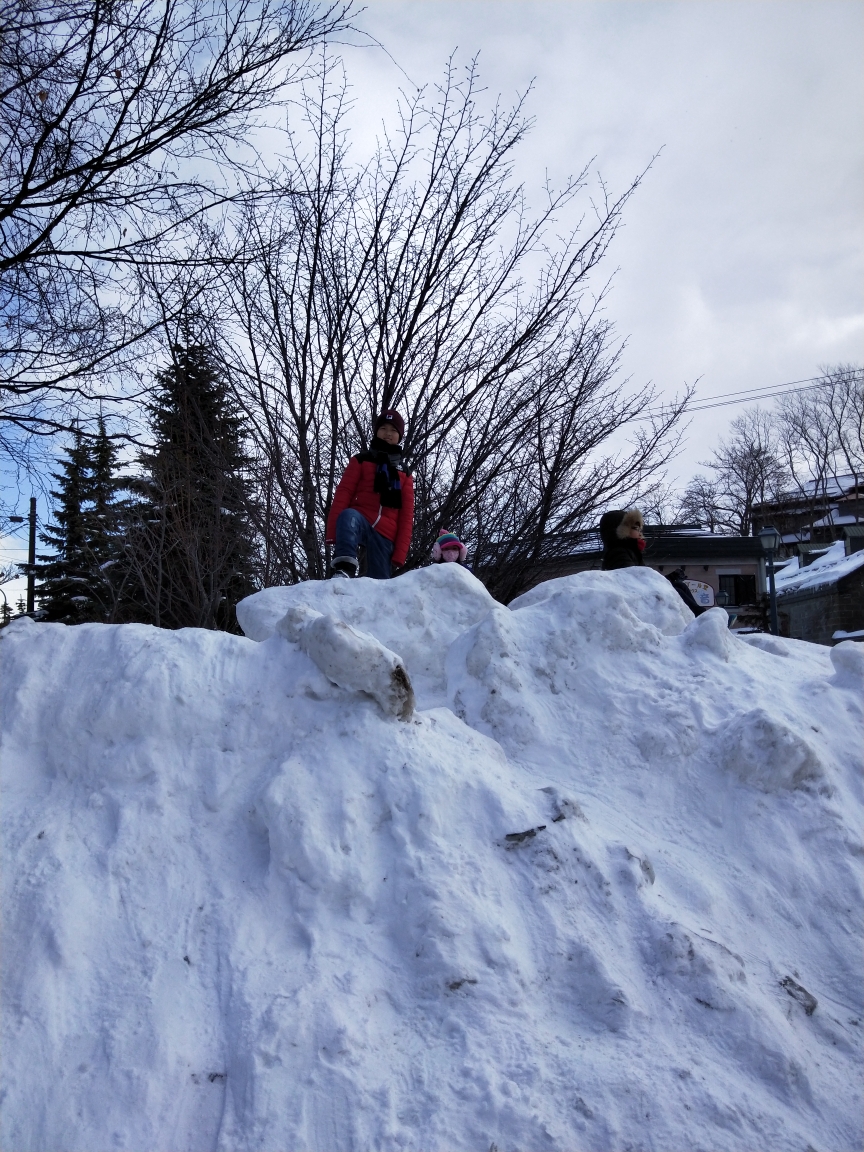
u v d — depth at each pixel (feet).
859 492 160.76
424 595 12.57
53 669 9.15
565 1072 6.41
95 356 23.50
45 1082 6.15
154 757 8.39
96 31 20.70
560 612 11.89
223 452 23.59
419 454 24.73
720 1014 7.11
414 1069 6.36
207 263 23.67
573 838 8.29
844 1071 7.11
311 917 7.41
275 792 8.04
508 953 7.21
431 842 7.96
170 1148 5.91
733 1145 6.09
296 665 9.35
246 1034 6.44
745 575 88.63
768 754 9.93
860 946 8.55
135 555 23.94
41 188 22.31
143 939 7.11
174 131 22.16
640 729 10.69
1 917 6.98
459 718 10.76
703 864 9.14
